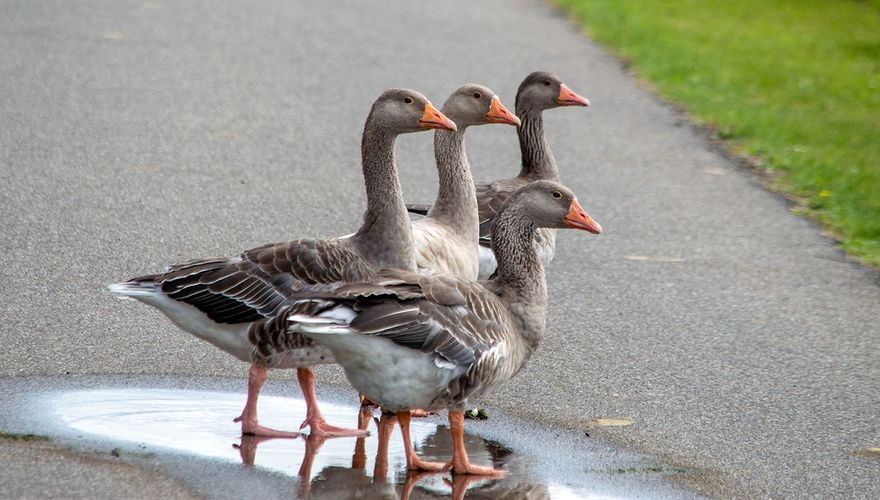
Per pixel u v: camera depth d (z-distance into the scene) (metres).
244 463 9.36
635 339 12.81
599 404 11.05
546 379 11.59
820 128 24.06
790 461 9.99
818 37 34.91
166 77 22.88
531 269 10.23
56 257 13.62
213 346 11.80
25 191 15.84
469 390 9.44
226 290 9.85
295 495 8.80
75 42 24.91
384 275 9.54
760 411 11.06
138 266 13.62
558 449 10.01
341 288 9.05
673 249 16.14
